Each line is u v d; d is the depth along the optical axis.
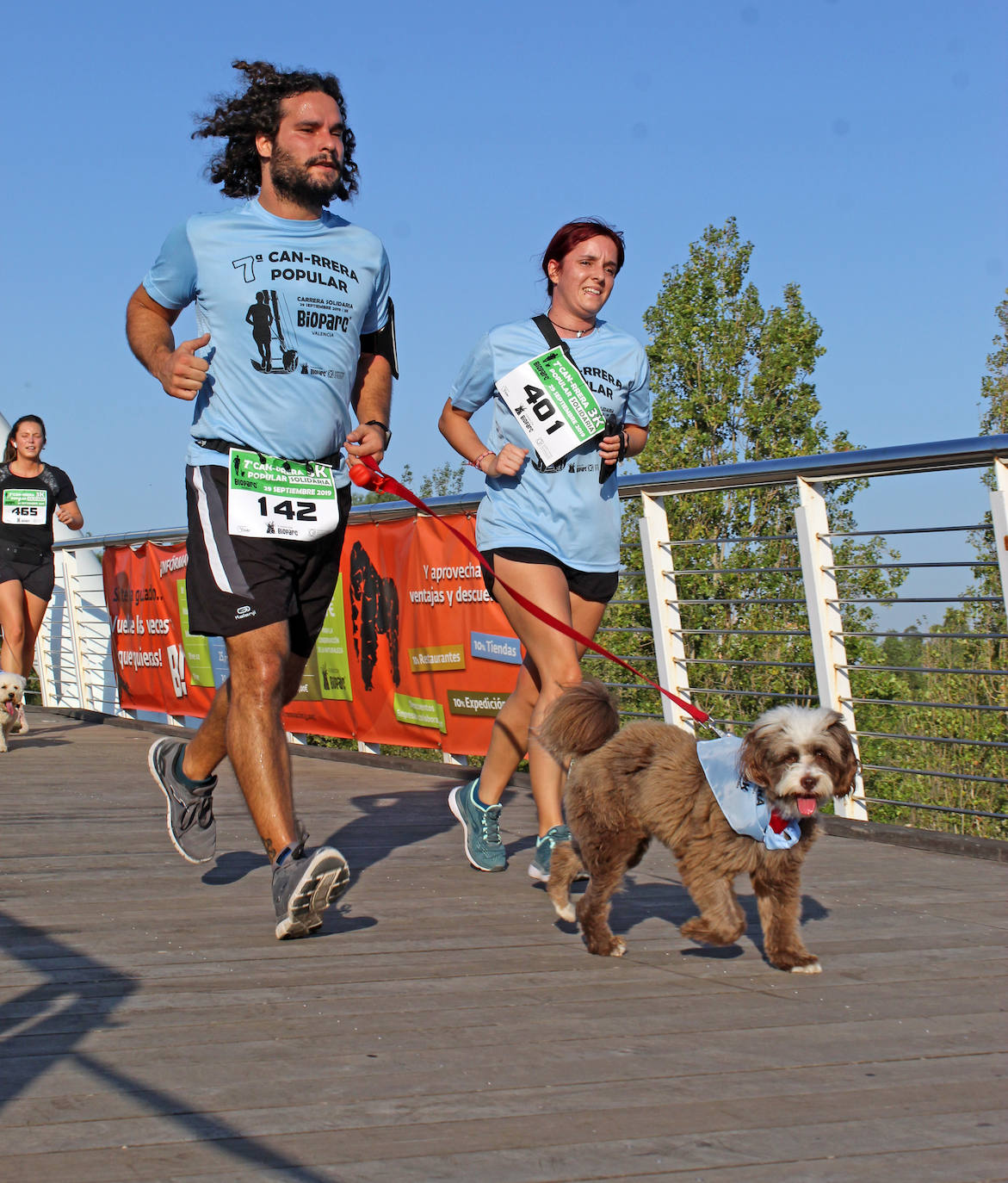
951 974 2.98
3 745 7.84
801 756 2.95
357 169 3.91
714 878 3.04
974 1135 1.98
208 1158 1.85
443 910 3.63
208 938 3.21
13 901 3.63
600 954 3.15
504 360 4.07
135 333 3.48
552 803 3.98
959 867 4.30
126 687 9.90
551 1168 1.83
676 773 3.09
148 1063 2.26
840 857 4.50
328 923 3.43
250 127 3.46
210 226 3.43
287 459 3.46
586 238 4.06
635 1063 2.31
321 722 7.75
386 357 3.84
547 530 4.01
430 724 6.80
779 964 3.03
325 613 3.73
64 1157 1.84
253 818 3.25
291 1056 2.31
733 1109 2.08
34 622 8.83
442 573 6.64
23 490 8.59
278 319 3.42
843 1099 2.13
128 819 5.14
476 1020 2.56
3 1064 2.25
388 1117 2.02
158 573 9.23
